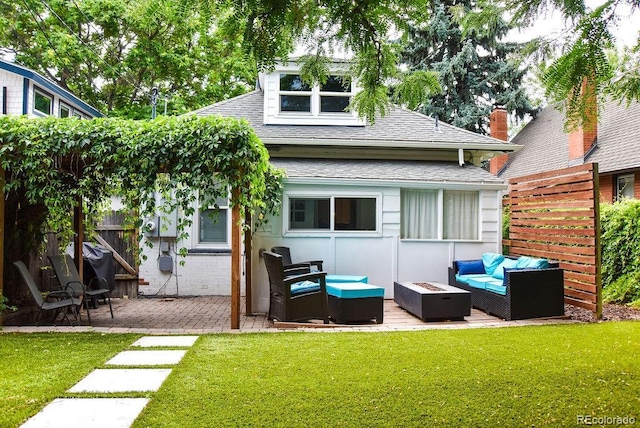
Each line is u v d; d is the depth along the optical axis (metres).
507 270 7.22
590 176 7.19
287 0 3.08
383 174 9.48
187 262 10.38
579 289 7.50
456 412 3.36
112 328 6.30
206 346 5.21
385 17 3.34
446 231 9.58
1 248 6.29
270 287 7.18
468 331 6.12
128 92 18.86
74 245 8.12
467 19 3.22
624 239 8.73
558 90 2.69
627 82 2.88
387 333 5.98
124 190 6.43
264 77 11.57
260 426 3.12
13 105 11.19
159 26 16.42
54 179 6.29
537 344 5.35
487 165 21.19
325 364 4.49
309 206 9.02
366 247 9.12
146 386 3.84
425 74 4.10
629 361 4.61
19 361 4.54
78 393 3.67
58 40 15.64
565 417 3.27
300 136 10.64
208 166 6.05
